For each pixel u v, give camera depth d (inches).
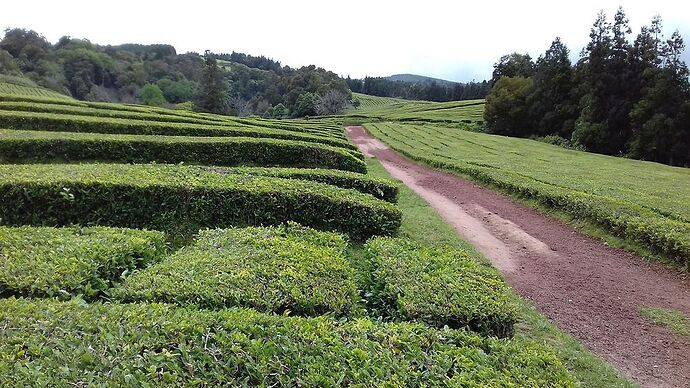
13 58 2775.6
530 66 2805.1
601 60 1884.8
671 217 520.1
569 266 411.8
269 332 169.8
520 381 160.9
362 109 4018.2
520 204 649.0
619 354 266.8
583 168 1026.1
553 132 2110.0
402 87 5861.2
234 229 314.3
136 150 559.5
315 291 220.5
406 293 230.8
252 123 1122.0
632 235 454.6
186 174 404.2
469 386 153.0
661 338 289.1
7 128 616.1
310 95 3582.7
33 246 242.4
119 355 149.6
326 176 487.2
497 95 2332.7
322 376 149.4
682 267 394.9
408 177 877.2
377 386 148.3
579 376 231.8
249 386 146.5
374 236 357.7
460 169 892.6
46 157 514.6
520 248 460.1
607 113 1815.9
